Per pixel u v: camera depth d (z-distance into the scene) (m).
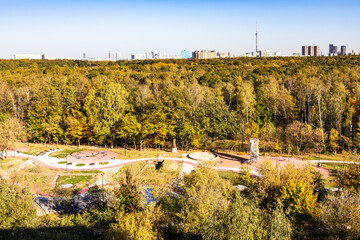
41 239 24.88
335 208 27.20
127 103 77.31
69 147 75.56
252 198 32.78
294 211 28.73
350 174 38.84
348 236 22.86
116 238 22.14
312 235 25.80
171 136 72.19
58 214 36.44
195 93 75.12
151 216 27.05
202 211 25.58
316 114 75.81
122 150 72.19
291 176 35.03
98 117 70.94
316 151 70.06
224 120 70.38
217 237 20.28
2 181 34.16
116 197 34.25
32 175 51.38
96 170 56.38
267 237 19.69
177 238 26.94
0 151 68.81
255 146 60.19
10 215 28.52
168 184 42.06
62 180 50.25
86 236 27.58
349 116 70.88
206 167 36.12
